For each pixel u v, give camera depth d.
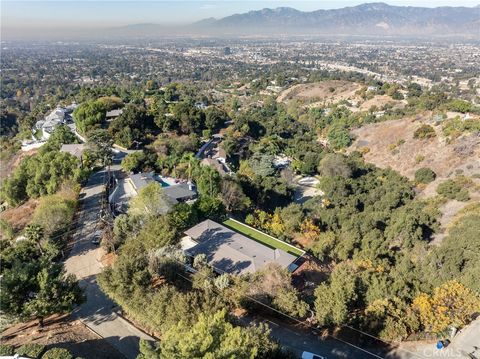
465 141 86.31
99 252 47.88
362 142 114.88
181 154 89.06
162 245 43.31
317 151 113.44
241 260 44.44
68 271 43.91
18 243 46.03
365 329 33.75
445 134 92.00
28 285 32.97
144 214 50.34
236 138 110.94
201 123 113.31
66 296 33.47
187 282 40.03
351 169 90.38
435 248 46.09
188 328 27.12
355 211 66.94
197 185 67.19
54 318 36.16
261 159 97.25
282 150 115.00
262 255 45.72
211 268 42.00
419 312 34.03
